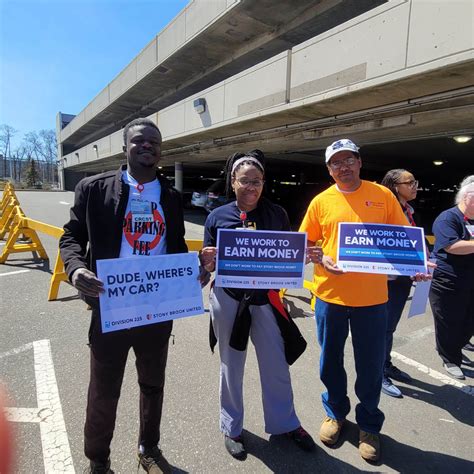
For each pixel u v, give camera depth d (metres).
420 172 21.70
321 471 2.29
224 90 11.18
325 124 9.23
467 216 3.27
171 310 2.00
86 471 2.14
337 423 2.56
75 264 1.82
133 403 2.86
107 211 1.90
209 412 2.80
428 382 3.38
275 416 2.47
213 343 2.56
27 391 2.99
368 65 6.59
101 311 1.85
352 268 2.32
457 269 3.36
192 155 16.80
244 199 2.34
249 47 15.84
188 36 16.06
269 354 2.41
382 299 2.39
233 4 12.94
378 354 2.40
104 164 31.03
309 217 2.63
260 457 2.38
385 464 2.36
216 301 2.41
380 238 2.32
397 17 6.04
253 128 11.35
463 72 5.59
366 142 10.06
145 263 1.93
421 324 4.80
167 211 2.03
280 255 2.29
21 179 76.50
